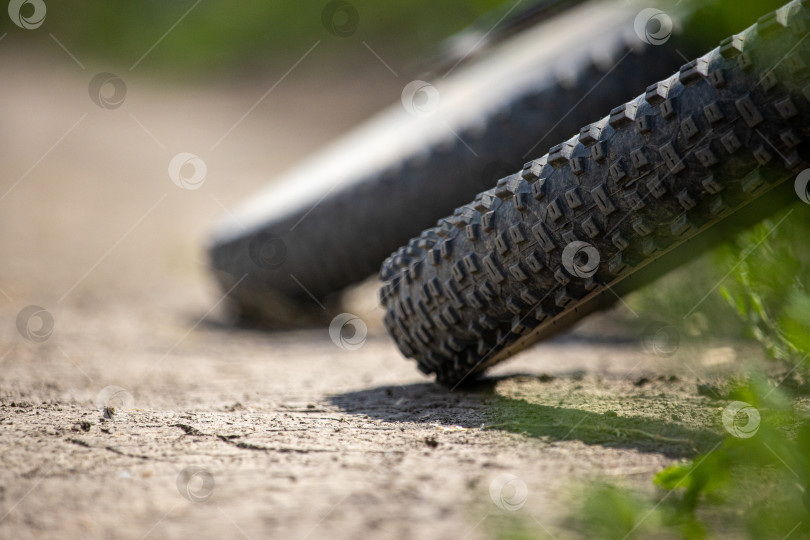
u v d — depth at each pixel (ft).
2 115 77.00
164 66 107.65
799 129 9.84
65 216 52.85
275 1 109.40
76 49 107.04
